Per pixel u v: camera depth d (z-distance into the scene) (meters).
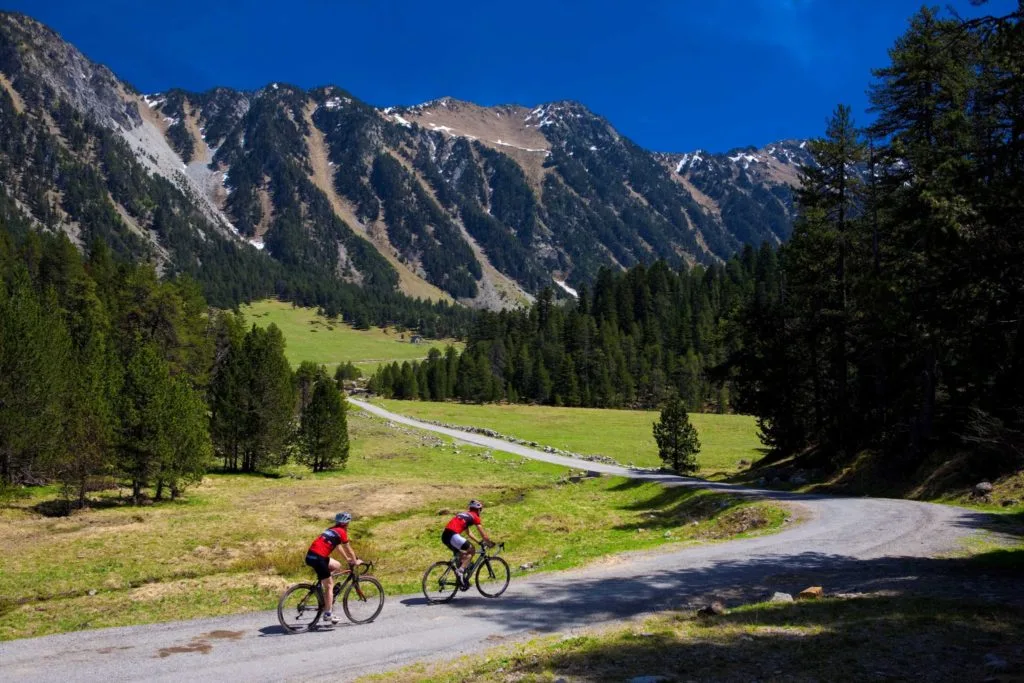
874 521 22.23
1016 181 12.50
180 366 64.25
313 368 99.56
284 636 11.59
